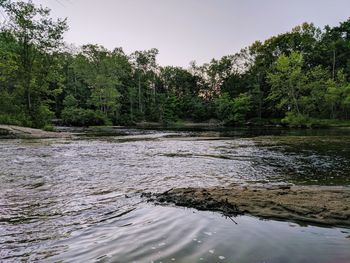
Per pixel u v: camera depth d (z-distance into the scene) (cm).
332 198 478
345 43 6425
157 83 9775
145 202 499
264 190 545
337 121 5097
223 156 1201
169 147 1572
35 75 3444
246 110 6494
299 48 6838
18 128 2466
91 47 7231
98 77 6325
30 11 3077
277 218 395
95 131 3472
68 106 6388
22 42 3241
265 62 7138
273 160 1083
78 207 482
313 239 321
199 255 285
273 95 5047
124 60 8469
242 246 304
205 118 7975
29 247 323
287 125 5119
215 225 371
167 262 271
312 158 1136
